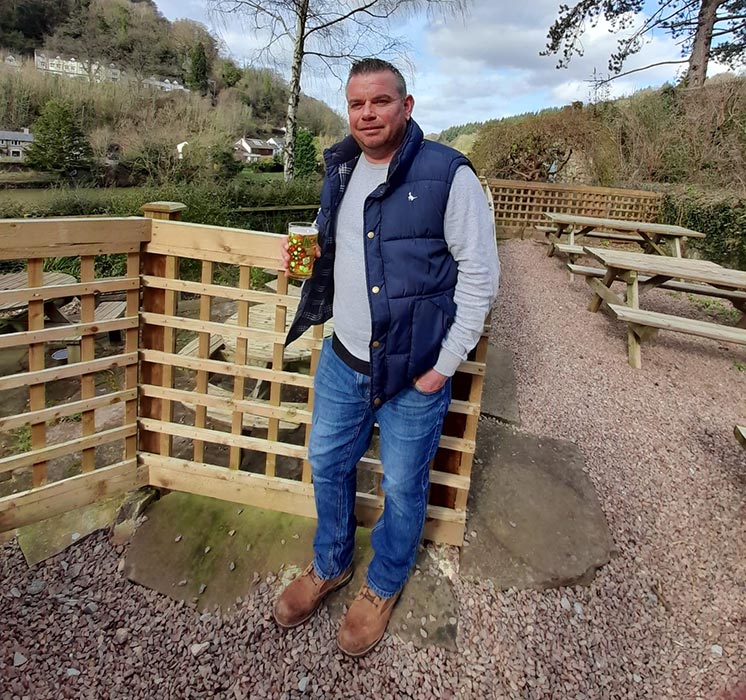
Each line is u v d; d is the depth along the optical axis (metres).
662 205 9.00
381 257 1.34
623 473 2.85
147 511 2.18
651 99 11.62
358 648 1.71
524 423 3.27
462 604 1.93
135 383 2.15
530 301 5.87
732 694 1.74
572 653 1.84
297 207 8.87
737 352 4.69
